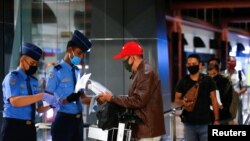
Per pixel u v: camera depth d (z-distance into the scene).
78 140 5.28
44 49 12.02
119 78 10.98
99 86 4.71
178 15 26.98
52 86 5.09
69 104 5.13
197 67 5.69
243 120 9.40
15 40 10.92
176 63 27.12
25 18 11.59
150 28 10.84
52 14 12.00
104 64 11.09
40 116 6.41
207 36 34.09
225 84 7.08
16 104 4.61
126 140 4.42
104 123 4.44
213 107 5.71
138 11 10.90
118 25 11.02
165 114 7.95
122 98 4.45
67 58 5.24
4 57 7.94
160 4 11.47
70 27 11.94
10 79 4.68
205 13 34.81
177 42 26.89
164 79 11.23
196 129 5.73
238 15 34.44
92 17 11.32
